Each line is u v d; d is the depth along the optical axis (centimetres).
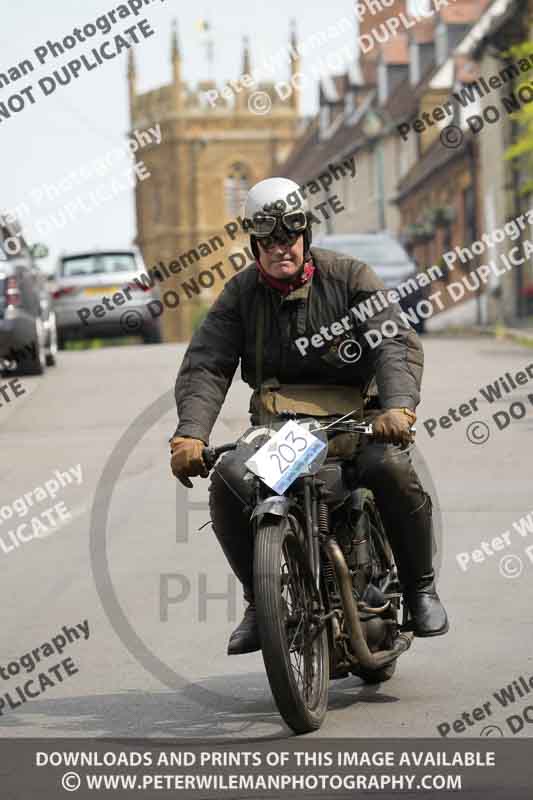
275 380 1257
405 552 1263
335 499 1216
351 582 1212
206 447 1224
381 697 1280
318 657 1209
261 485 1181
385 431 1192
